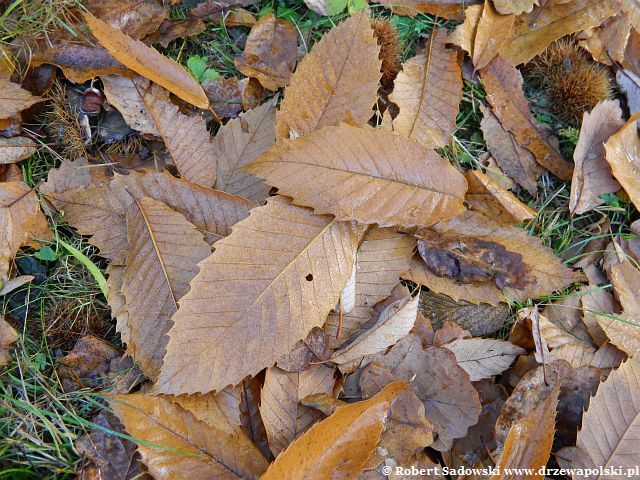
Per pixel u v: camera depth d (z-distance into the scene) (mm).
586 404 424
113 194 408
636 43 510
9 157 419
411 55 495
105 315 425
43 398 400
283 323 371
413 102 458
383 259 417
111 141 446
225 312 362
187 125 430
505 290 441
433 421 399
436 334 424
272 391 384
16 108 410
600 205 490
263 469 375
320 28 487
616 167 467
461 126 493
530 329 436
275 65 466
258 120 437
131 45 413
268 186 424
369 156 390
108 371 408
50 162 437
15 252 402
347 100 418
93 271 403
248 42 465
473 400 396
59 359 408
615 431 405
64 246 415
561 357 434
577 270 474
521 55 492
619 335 441
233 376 359
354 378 405
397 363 409
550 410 391
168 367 352
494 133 487
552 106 505
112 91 428
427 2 491
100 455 387
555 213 488
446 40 468
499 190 435
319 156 383
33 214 409
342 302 404
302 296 377
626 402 410
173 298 387
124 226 407
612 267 457
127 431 362
